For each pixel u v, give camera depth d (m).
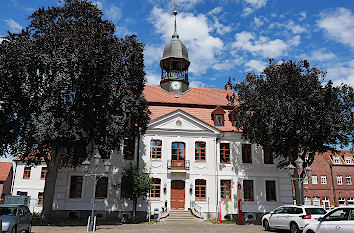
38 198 36.34
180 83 34.28
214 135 28.64
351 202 44.53
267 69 24.77
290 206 17.09
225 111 31.50
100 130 20.75
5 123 18.97
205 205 26.86
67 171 26.53
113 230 17.91
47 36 19.31
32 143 19.77
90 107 20.28
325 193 44.44
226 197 27.75
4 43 19.52
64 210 25.64
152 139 27.67
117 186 25.91
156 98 31.73
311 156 25.03
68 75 18.66
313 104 22.75
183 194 27.09
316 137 22.94
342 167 45.94
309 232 11.81
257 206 27.62
